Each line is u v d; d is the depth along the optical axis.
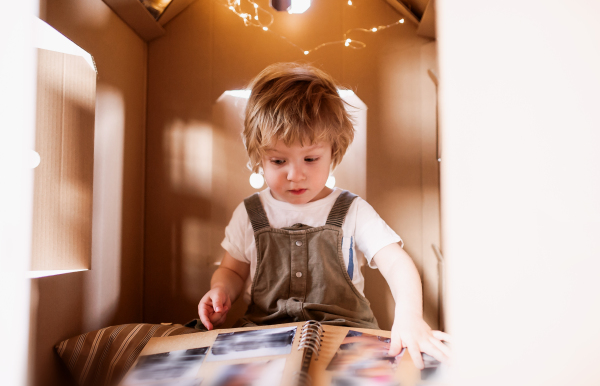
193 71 1.02
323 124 0.77
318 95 0.79
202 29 1.02
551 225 0.45
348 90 1.00
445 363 0.52
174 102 1.02
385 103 1.00
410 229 0.99
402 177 0.99
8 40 0.60
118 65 0.88
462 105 0.52
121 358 0.66
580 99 0.45
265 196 0.89
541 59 0.47
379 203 0.99
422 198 0.99
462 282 0.49
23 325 0.59
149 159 1.02
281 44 1.01
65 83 0.67
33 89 0.62
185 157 1.02
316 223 0.83
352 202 0.85
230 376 0.49
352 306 0.80
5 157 0.59
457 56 0.53
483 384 0.46
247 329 0.63
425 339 0.56
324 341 0.59
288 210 0.85
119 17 0.89
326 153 0.79
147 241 1.02
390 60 1.00
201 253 1.01
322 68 1.01
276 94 0.79
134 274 0.97
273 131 0.75
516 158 0.48
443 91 0.57
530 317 0.45
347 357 0.54
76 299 0.72
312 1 1.01
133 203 0.96
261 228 0.83
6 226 0.58
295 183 0.77
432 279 0.97
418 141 0.99
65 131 0.67
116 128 0.87
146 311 1.01
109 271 0.84
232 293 0.82
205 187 1.01
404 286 0.69
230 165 1.01
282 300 0.79
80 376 0.66
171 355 0.57
